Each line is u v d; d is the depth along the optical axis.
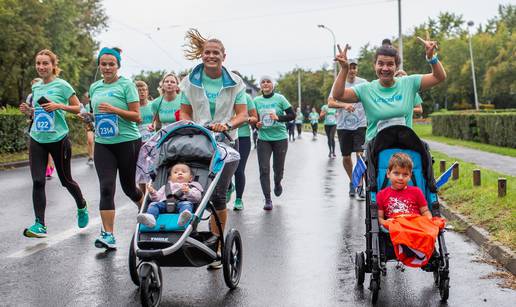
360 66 80.50
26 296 5.54
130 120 7.28
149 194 5.41
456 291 5.61
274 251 7.21
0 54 33.44
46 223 9.00
